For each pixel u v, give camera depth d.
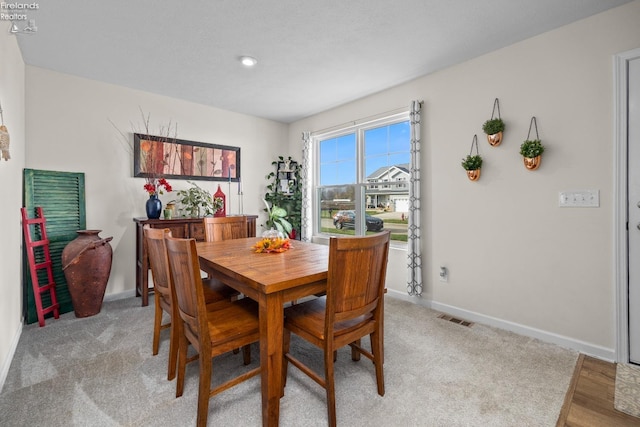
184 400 1.58
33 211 2.62
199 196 3.52
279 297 1.37
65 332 2.38
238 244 2.42
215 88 3.28
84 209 2.95
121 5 1.90
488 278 2.57
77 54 2.52
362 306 1.47
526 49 2.32
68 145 2.89
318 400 1.61
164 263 1.75
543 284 2.28
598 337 2.04
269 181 4.52
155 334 2.03
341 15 2.02
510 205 2.43
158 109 3.46
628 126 1.91
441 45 2.41
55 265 2.75
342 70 2.85
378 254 1.51
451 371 1.87
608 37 1.97
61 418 1.44
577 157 2.10
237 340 1.44
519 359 2.00
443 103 2.84
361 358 2.04
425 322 2.62
